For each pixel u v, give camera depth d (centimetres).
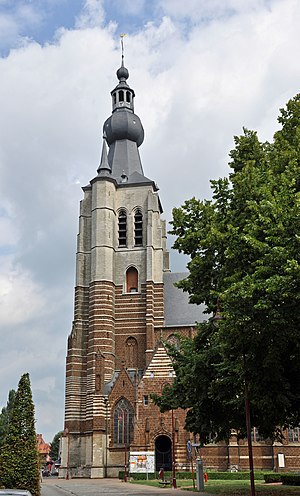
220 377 3297
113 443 7669
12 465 3080
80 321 8725
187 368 3528
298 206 2528
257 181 3086
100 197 9169
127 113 10219
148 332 8456
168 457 7262
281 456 7125
